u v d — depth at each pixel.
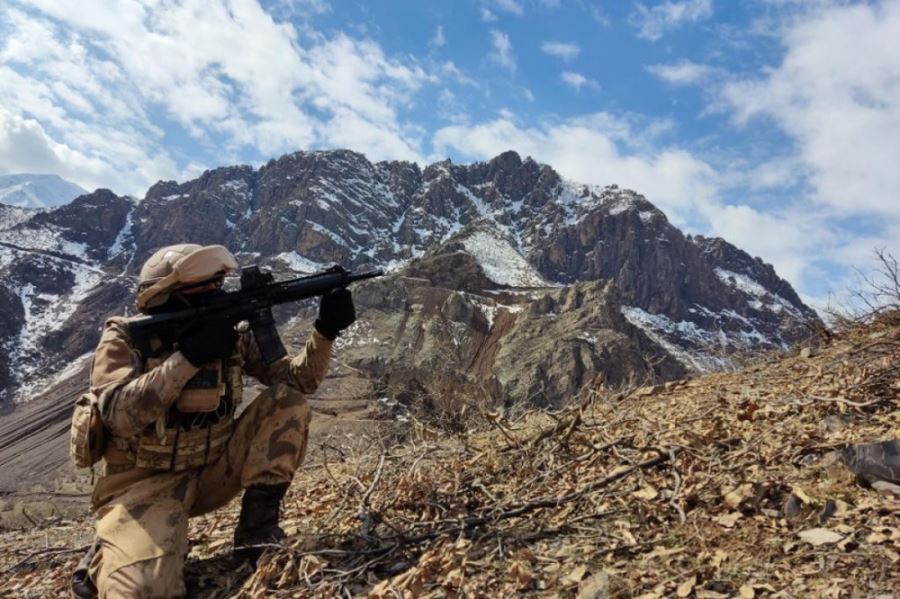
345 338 135.62
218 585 3.42
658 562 2.86
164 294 3.26
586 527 3.33
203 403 3.35
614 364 123.56
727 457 3.87
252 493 3.49
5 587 4.24
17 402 189.50
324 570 3.21
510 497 3.85
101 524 3.24
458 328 142.88
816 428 4.15
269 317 3.49
